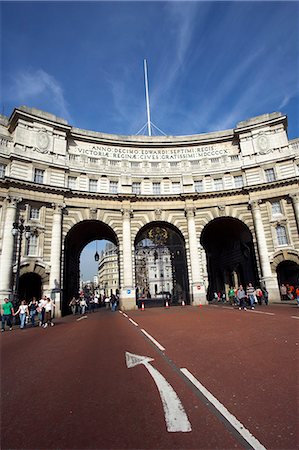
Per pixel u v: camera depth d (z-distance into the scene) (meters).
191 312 25.22
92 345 11.86
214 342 11.03
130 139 40.75
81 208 35.47
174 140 41.06
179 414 5.02
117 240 37.25
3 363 9.31
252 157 38.75
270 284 34.78
